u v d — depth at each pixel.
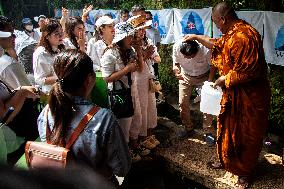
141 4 7.67
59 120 1.70
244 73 2.91
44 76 3.35
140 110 3.84
